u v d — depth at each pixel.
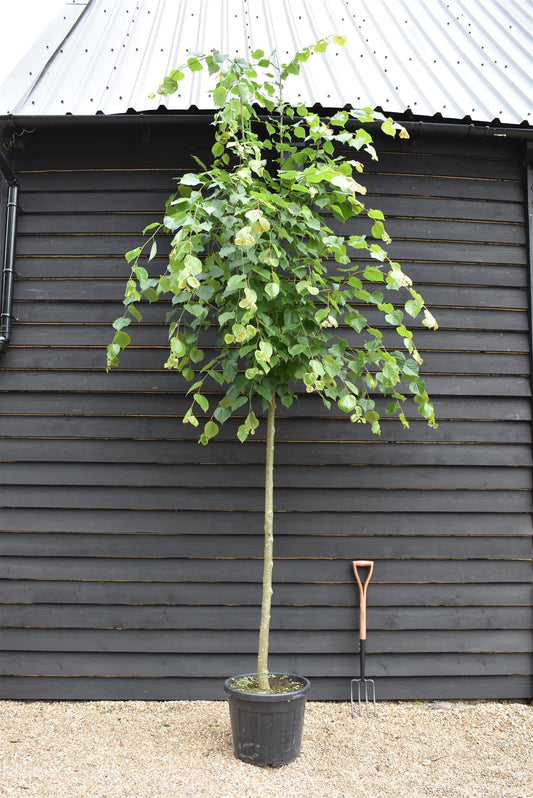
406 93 3.48
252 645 3.32
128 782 2.36
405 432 3.46
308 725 3.01
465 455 3.48
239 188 2.44
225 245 2.51
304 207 2.60
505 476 3.49
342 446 3.44
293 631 3.35
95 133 3.56
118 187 3.55
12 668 3.31
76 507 3.36
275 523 3.37
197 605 3.35
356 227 3.55
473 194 3.63
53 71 3.71
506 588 3.43
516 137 3.46
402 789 2.40
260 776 2.44
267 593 2.73
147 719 3.04
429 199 3.61
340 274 3.50
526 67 3.89
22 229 3.54
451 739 2.89
